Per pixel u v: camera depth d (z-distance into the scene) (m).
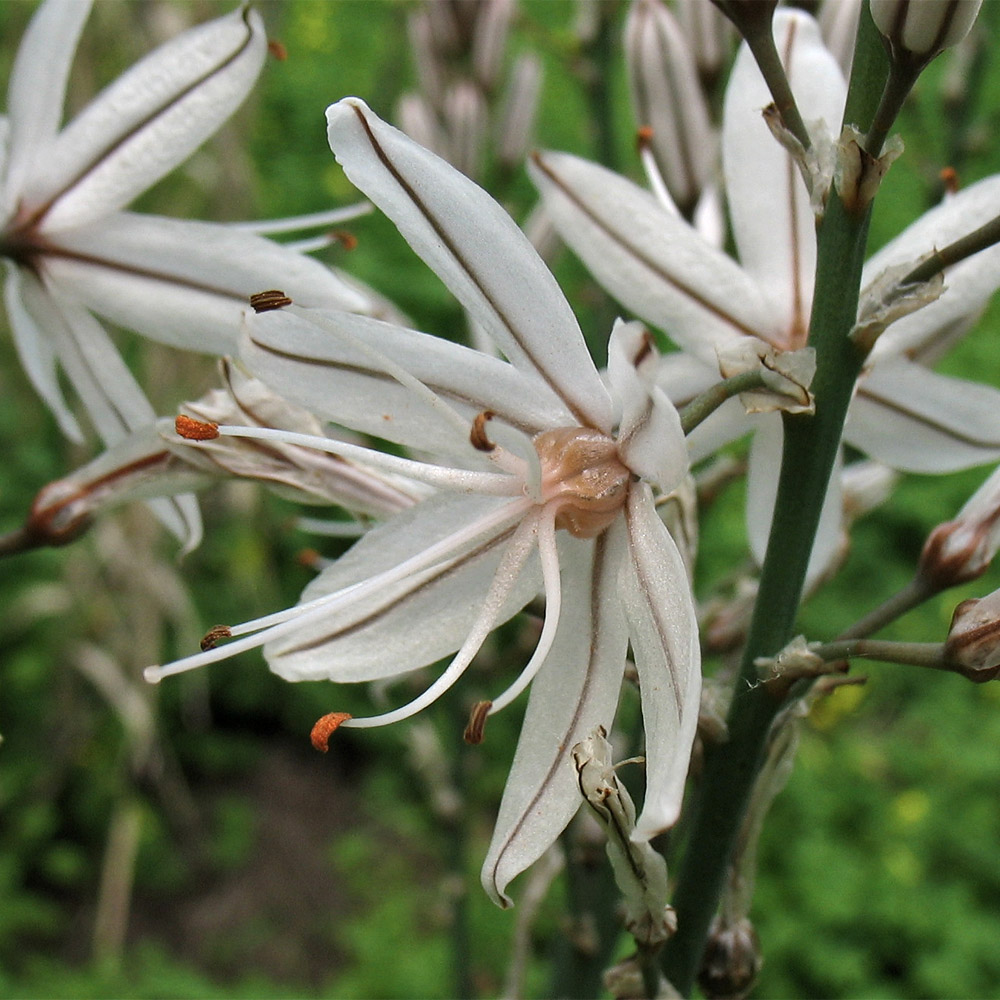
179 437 0.09
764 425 0.09
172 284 0.10
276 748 0.31
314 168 0.33
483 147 0.14
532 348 0.08
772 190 0.09
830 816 0.26
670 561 0.07
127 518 0.21
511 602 0.08
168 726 0.29
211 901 0.28
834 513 0.10
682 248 0.09
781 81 0.08
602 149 0.14
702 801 0.08
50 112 0.10
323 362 0.08
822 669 0.08
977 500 0.09
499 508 0.08
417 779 0.28
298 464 0.09
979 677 0.08
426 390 0.07
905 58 0.07
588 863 0.11
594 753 0.07
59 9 0.09
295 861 0.29
